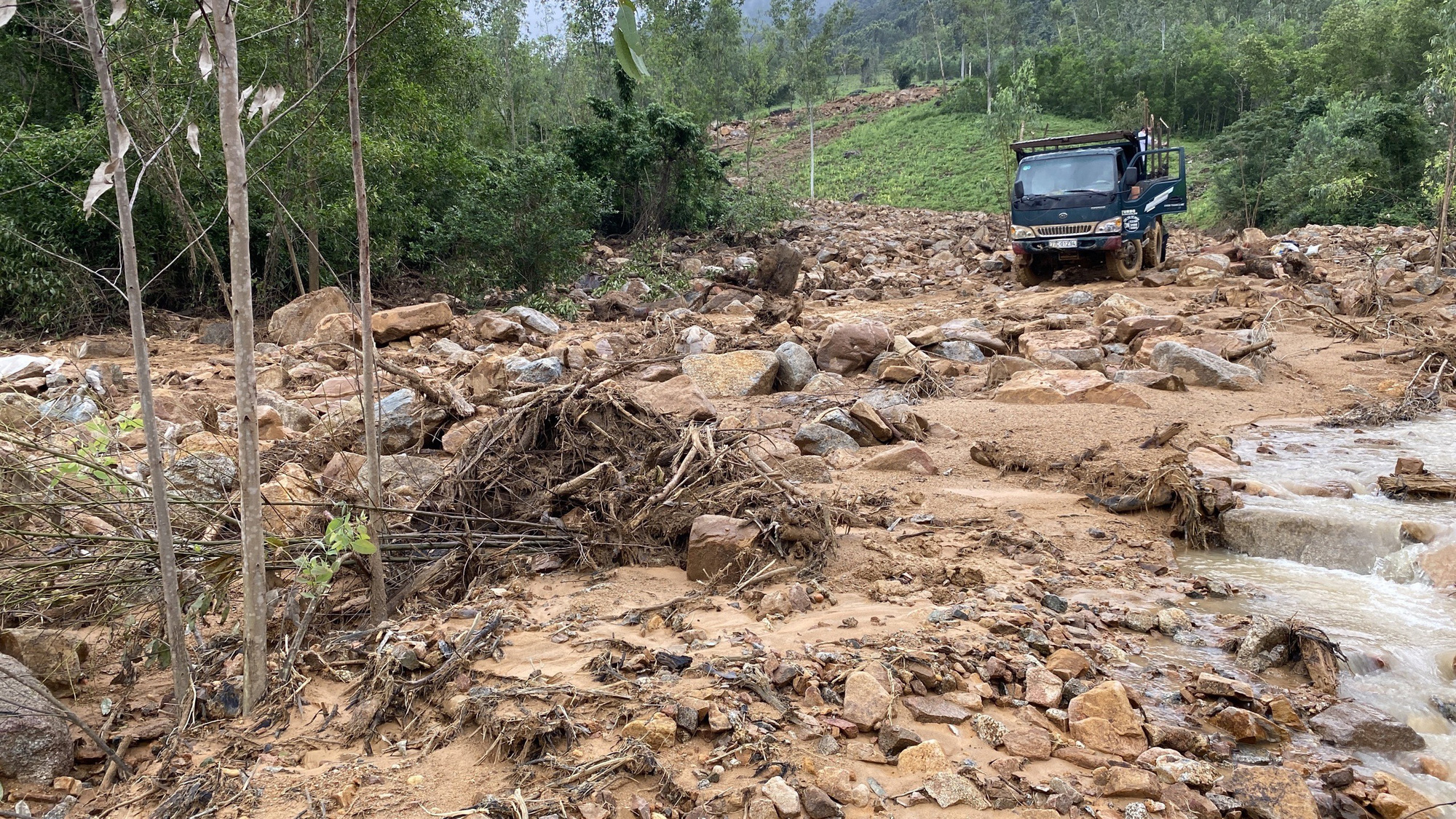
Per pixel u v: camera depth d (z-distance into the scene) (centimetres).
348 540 415
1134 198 2048
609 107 3155
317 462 786
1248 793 326
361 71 1748
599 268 2570
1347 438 829
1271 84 5894
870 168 6347
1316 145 3591
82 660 439
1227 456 764
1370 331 1280
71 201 1545
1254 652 438
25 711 353
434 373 1273
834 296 2161
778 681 386
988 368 1141
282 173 1630
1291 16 9119
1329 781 341
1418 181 3394
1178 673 423
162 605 454
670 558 548
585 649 427
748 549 514
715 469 583
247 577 383
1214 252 2262
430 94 2147
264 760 349
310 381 1228
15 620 462
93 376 1030
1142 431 842
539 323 1658
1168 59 7244
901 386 1128
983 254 2798
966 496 697
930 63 10188
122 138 319
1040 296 1905
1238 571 569
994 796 322
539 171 2111
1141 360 1140
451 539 535
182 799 326
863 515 644
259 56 1538
